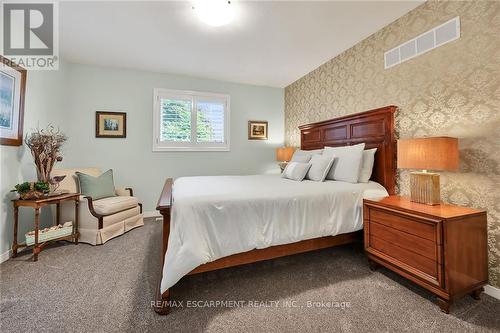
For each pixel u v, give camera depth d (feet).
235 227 5.43
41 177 7.97
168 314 4.62
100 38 8.68
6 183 7.16
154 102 12.16
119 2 6.68
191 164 12.96
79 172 9.62
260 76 12.91
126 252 7.61
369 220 6.45
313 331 4.19
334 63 10.47
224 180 8.83
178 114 12.69
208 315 4.61
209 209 5.23
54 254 7.43
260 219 5.72
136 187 11.99
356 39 8.91
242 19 7.53
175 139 12.67
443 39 6.26
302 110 13.05
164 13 7.19
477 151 5.57
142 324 4.34
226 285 5.68
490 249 5.35
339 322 4.41
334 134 10.19
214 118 13.43
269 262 6.98
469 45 5.70
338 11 7.17
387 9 7.09
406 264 5.41
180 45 9.27
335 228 6.49
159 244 8.31
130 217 9.93
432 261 4.84
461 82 5.88
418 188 5.93
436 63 6.45
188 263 4.58
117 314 4.60
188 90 12.81
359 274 6.23
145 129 12.09
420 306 4.87
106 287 5.54
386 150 7.78
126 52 9.87
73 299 5.07
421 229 5.08
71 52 9.82
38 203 7.11
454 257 4.69
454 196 6.03
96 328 4.24
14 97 7.43
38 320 4.42
